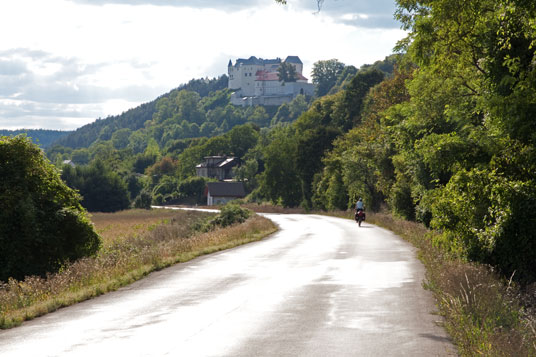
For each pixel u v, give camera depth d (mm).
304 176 101125
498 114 13625
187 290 14672
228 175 174625
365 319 10477
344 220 56125
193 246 26656
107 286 15102
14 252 20766
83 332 9898
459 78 25781
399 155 42219
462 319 9125
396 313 11000
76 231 22156
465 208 14867
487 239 14109
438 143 15578
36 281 15609
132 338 9281
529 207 13508
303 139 101375
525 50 15578
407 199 40656
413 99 31156
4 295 14406
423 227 31750
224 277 17062
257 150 169375
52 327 10492
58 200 22234
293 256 22891
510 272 14227
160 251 23031
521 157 14148
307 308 11742
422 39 16984
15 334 9969
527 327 8898
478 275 12477
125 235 45812
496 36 15914
